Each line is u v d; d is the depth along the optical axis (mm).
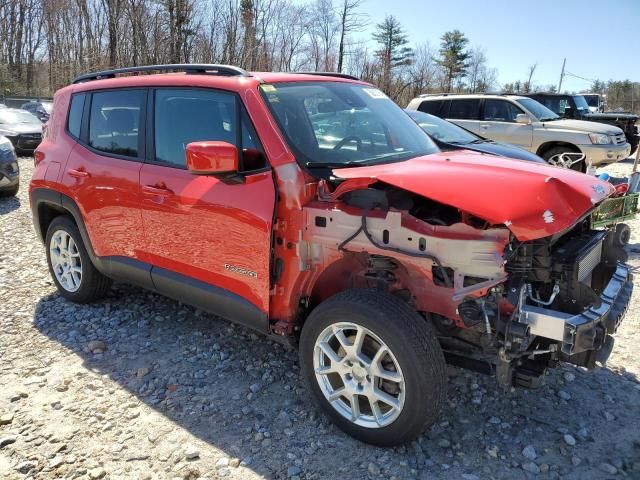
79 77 4695
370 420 2879
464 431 3049
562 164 11625
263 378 3576
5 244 6484
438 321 3049
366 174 2928
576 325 2469
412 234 2688
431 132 7617
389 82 41938
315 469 2748
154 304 4758
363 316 2723
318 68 38031
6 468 2717
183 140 3582
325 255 3014
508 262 2619
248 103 3240
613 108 55156
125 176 3865
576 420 3154
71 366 3711
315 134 3320
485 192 2541
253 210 3090
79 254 4516
